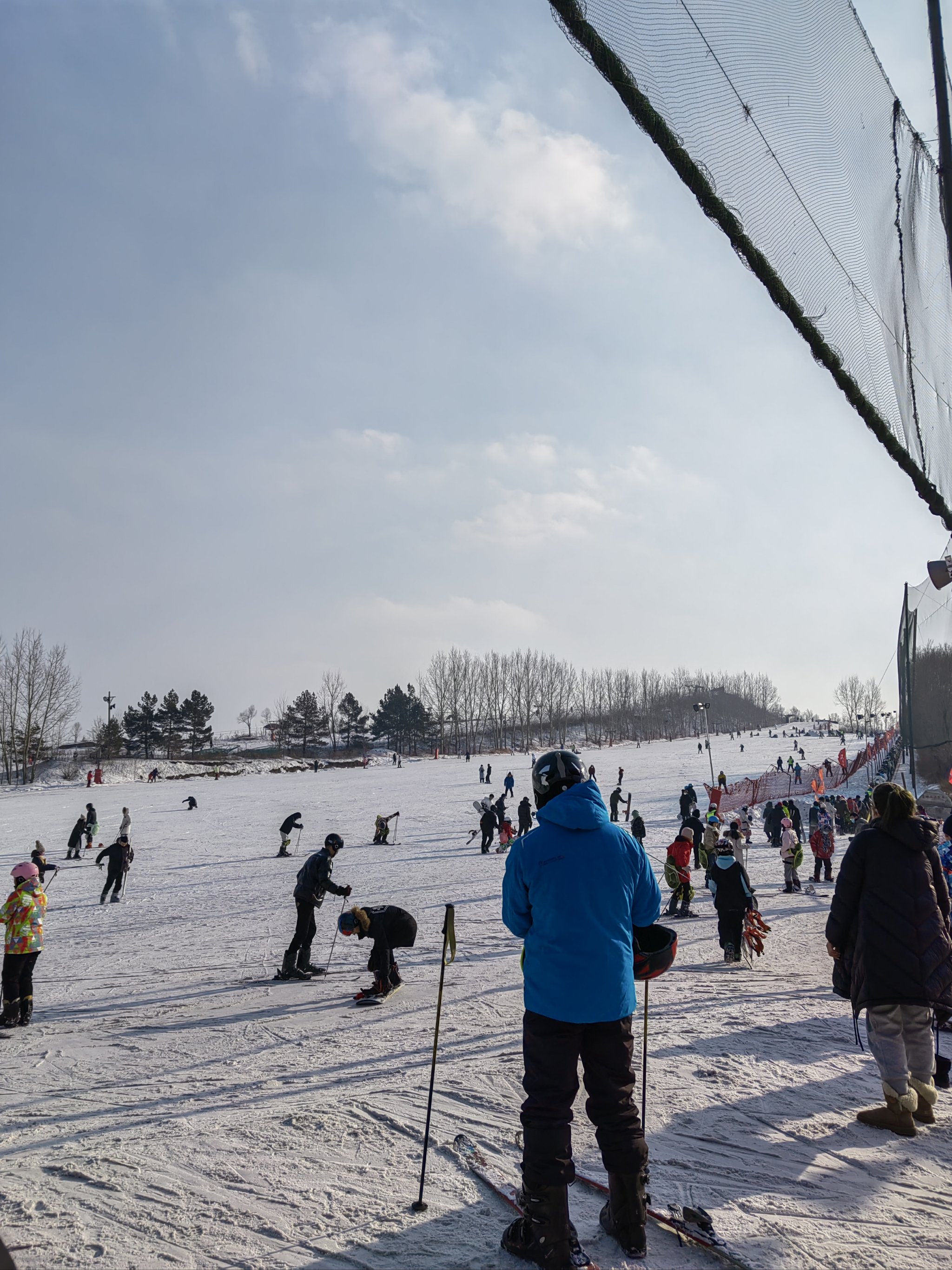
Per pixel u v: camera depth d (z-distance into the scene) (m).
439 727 128.75
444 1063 5.38
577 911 2.86
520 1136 3.85
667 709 151.75
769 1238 2.94
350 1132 3.97
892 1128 4.02
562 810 3.00
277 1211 3.13
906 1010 4.12
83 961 11.45
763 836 29.33
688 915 13.52
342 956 11.05
